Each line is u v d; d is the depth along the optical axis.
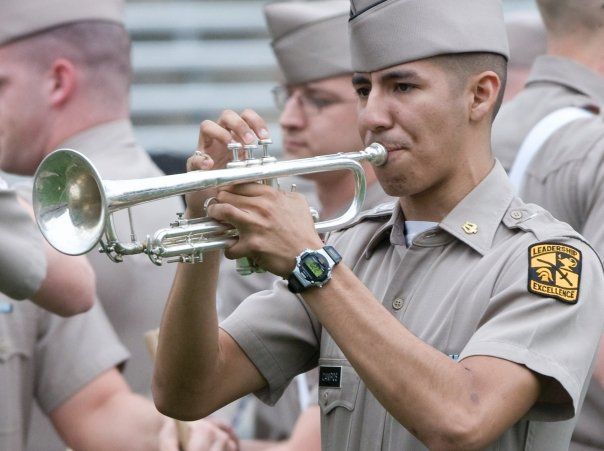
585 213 14.47
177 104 25.38
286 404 17.66
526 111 15.29
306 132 15.99
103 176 15.56
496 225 10.72
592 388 14.12
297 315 11.31
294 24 15.87
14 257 11.84
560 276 10.27
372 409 10.70
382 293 10.95
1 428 14.08
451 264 10.70
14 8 15.62
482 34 10.74
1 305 14.13
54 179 9.87
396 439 10.52
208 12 25.39
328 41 15.77
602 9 15.44
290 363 11.32
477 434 9.70
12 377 14.17
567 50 15.55
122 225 15.21
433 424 9.71
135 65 25.33
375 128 10.63
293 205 10.14
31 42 15.68
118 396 14.77
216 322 10.93
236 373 11.17
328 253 10.02
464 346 10.38
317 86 15.81
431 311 10.60
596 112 15.38
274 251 10.00
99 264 15.38
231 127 10.29
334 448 10.87
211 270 10.73
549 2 15.62
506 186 10.91
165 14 25.38
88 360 14.69
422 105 10.53
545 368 9.96
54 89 15.77
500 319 10.19
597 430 14.16
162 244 9.91
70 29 15.72
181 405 11.07
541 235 10.48
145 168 15.96
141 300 15.53
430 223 10.90
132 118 25.34
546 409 10.24
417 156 10.58
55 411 14.71
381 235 11.20
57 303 12.73
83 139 15.80
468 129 10.77
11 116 15.77
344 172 15.36
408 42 10.52
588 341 10.24
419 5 10.55
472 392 9.80
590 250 10.61
